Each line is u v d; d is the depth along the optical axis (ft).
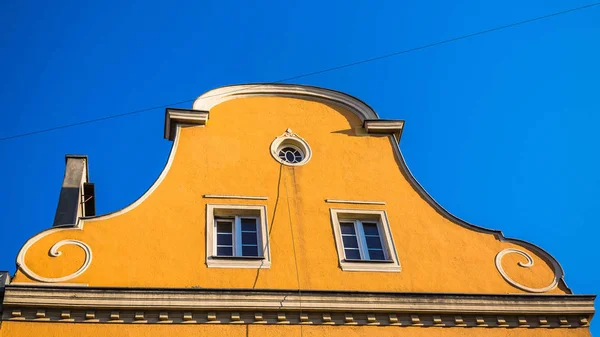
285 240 37.99
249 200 39.81
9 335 31.48
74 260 34.88
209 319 33.42
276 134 44.06
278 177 41.42
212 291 34.04
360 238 39.58
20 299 32.32
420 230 40.01
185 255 36.22
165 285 34.68
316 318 34.32
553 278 38.50
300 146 43.83
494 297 36.40
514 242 40.14
